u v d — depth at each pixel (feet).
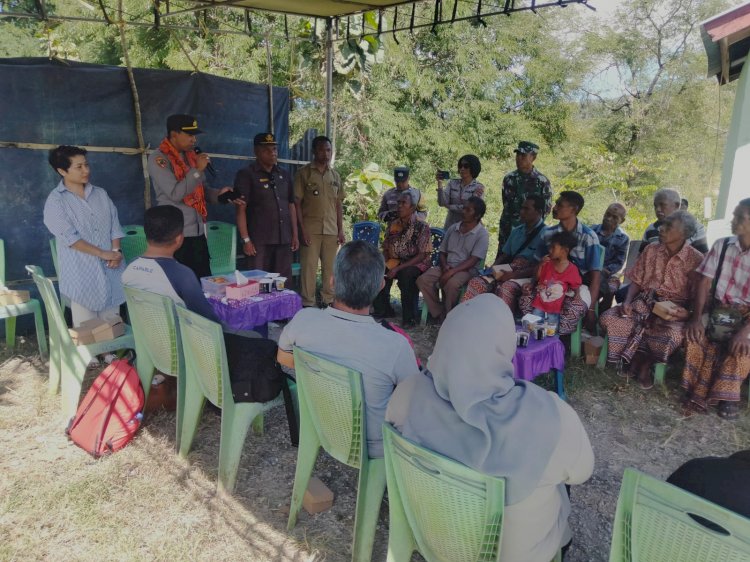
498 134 48.73
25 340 14.90
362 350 7.06
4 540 7.66
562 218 14.08
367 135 41.83
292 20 36.22
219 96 18.66
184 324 8.91
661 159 53.47
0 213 14.88
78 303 12.48
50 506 8.35
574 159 52.85
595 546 8.04
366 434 7.09
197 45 38.88
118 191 16.85
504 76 49.85
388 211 19.52
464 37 45.98
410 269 17.10
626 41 61.77
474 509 5.07
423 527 5.73
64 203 12.08
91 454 9.65
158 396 10.99
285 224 16.56
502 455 4.83
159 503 8.55
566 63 54.13
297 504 8.05
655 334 12.39
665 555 4.57
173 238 9.71
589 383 13.10
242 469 9.50
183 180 13.89
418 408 5.39
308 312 7.54
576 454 4.99
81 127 15.89
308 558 7.59
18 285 15.24
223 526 8.15
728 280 11.45
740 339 10.89
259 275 13.67
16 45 55.93
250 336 10.01
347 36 18.99
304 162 21.93
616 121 62.54
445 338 5.12
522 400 4.93
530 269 15.05
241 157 19.66
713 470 5.10
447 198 19.40
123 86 16.49
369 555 7.26
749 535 3.96
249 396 8.75
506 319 5.00
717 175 56.75
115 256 12.67
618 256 16.17
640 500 4.65
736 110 18.24
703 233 13.71
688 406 11.79
